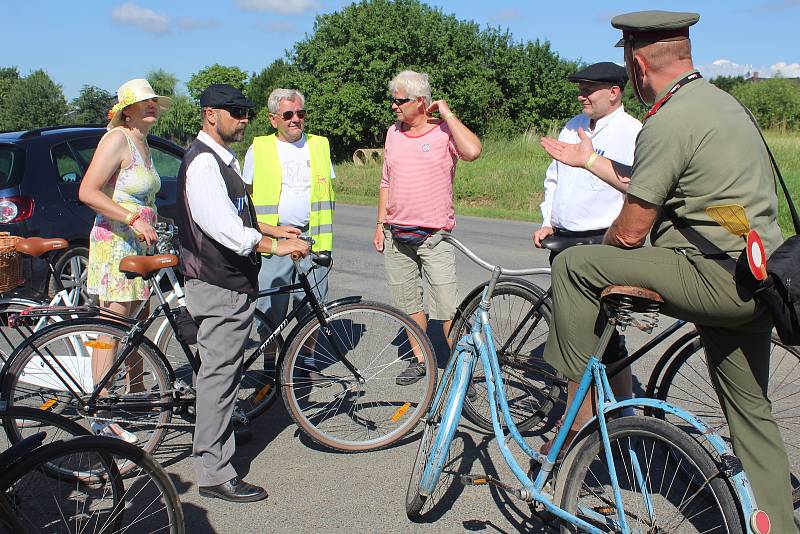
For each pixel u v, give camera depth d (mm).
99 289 4332
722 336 2818
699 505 2875
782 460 2824
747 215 2570
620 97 4215
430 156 4652
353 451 4039
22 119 75562
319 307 3988
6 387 3701
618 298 2699
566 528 2836
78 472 3105
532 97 37031
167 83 57906
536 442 4078
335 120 34250
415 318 5020
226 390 3551
